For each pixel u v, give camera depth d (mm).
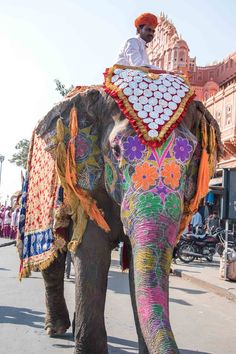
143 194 3084
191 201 3678
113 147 3344
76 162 3766
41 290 8453
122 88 3553
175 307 7852
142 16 4480
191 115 3688
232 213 10352
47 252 4168
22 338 5336
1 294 7965
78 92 3932
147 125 3295
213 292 9523
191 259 14805
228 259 10305
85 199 3688
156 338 2332
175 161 3209
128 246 3883
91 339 3475
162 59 30062
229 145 21734
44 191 4445
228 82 26547
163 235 2896
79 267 3604
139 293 2625
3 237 25531
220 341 5777
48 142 3881
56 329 5363
